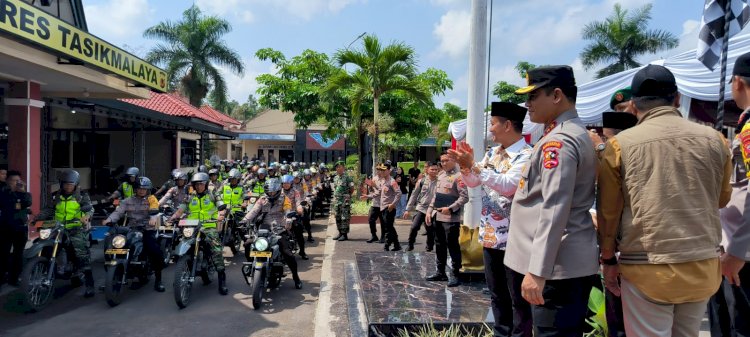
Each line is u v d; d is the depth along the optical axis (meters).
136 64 9.96
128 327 5.71
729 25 3.90
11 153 9.67
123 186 10.31
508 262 2.77
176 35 31.59
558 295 2.49
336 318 5.87
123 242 6.59
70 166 17.78
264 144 39.94
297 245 10.23
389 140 21.70
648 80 2.48
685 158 2.29
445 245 6.31
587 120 8.74
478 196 6.11
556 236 2.37
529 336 3.10
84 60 8.20
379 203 10.89
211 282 7.79
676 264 2.23
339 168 11.59
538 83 2.68
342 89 17.03
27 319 5.97
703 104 7.32
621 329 3.42
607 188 2.45
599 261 2.61
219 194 10.11
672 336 2.48
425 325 4.66
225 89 32.78
